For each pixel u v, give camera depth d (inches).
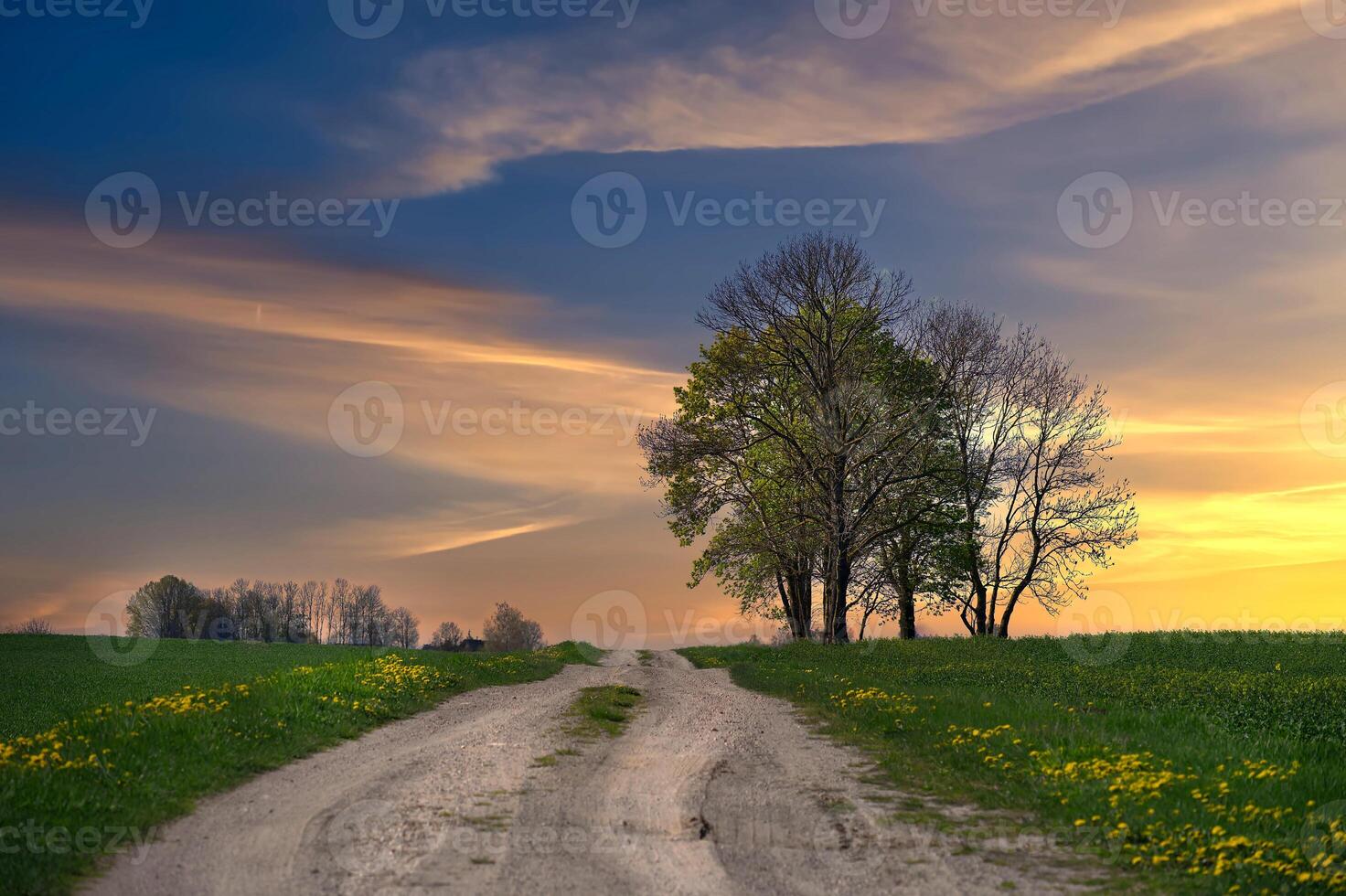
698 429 1796.3
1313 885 320.5
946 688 909.2
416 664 1047.6
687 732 689.6
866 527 1670.8
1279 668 1059.9
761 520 1772.9
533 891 338.0
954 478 1691.7
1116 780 444.1
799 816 439.5
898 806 450.3
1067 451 1701.5
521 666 1263.5
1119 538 1652.3
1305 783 466.0
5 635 2167.8
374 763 547.2
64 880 335.3
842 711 762.2
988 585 1756.9
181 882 341.7
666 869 363.3
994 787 473.4
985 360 1710.1
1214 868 330.6
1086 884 334.6
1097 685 902.4
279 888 337.7
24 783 424.8
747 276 1717.5
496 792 479.2
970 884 339.3
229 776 492.4
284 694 688.4
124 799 426.0
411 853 378.0
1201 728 641.0
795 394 1754.4
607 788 493.7
